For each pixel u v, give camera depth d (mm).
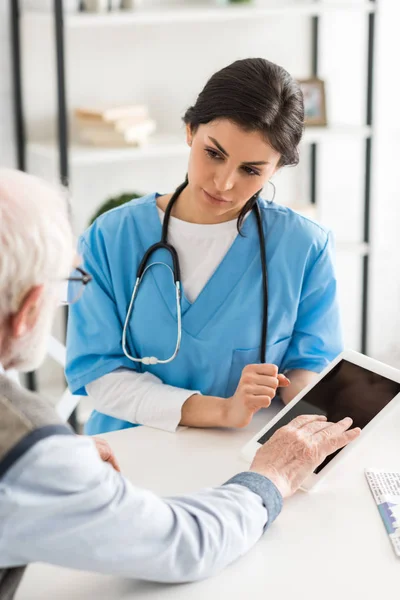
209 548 1060
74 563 936
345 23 3244
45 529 897
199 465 1388
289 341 1639
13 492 868
